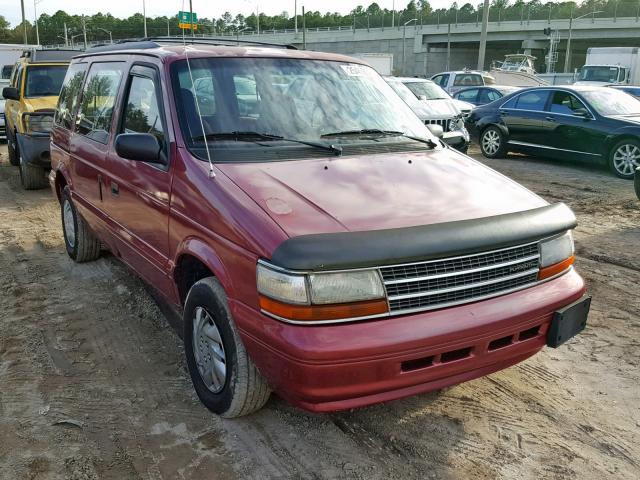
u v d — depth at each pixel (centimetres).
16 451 317
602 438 329
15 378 390
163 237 367
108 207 462
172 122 362
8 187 1009
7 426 339
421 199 311
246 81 389
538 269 312
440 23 7594
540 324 308
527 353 312
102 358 415
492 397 367
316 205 294
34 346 432
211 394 339
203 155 341
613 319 479
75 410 354
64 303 509
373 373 266
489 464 308
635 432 335
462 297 286
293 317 262
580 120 1154
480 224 291
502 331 290
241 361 309
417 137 411
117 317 480
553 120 1202
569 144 1176
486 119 1348
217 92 376
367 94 430
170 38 473
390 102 439
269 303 271
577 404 361
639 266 600
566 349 430
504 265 296
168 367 402
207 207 314
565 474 301
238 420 341
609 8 6681
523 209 320
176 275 362
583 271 589
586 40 7481
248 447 319
